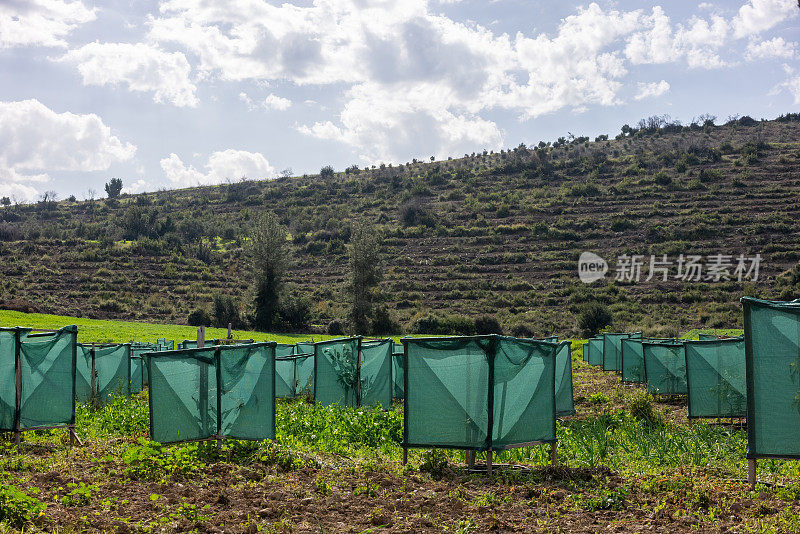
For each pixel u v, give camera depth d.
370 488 7.75
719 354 14.70
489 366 8.90
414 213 103.19
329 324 64.75
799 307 7.72
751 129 133.38
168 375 9.80
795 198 86.06
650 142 132.75
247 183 148.25
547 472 8.69
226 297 66.69
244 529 6.25
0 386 10.32
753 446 7.84
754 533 6.18
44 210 135.25
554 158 131.00
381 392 15.69
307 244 96.00
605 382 24.69
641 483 8.13
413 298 74.69
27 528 6.04
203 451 9.41
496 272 79.81
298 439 11.11
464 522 6.56
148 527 6.22
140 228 103.19
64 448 10.27
